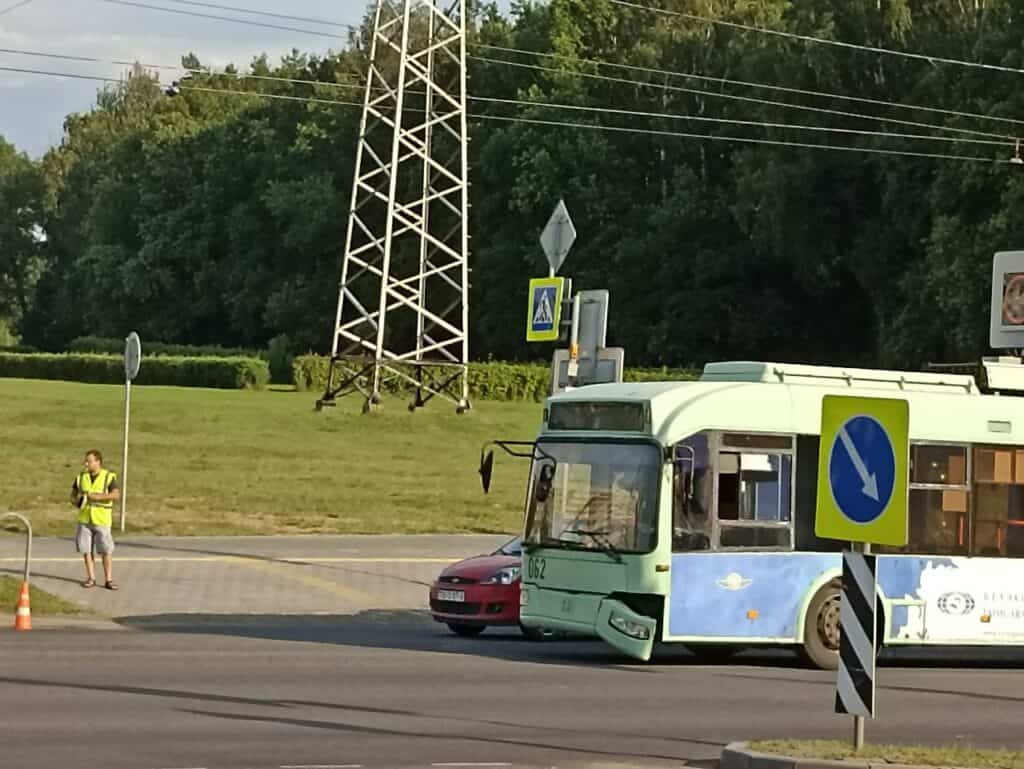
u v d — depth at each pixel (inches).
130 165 4699.8
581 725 553.9
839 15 3189.0
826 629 800.3
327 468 1752.0
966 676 794.2
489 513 1513.3
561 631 837.2
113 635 832.9
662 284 3698.3
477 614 895.7
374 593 1068.5
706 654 879.7
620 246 3673.7
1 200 5349.4
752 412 798.5
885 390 842.2
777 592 792.9
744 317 3597.4
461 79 2341.3
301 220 4170.8
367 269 2290.8
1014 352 1389.0
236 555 1190.9
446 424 2146.9
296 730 514.3
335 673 677.3
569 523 807.7
